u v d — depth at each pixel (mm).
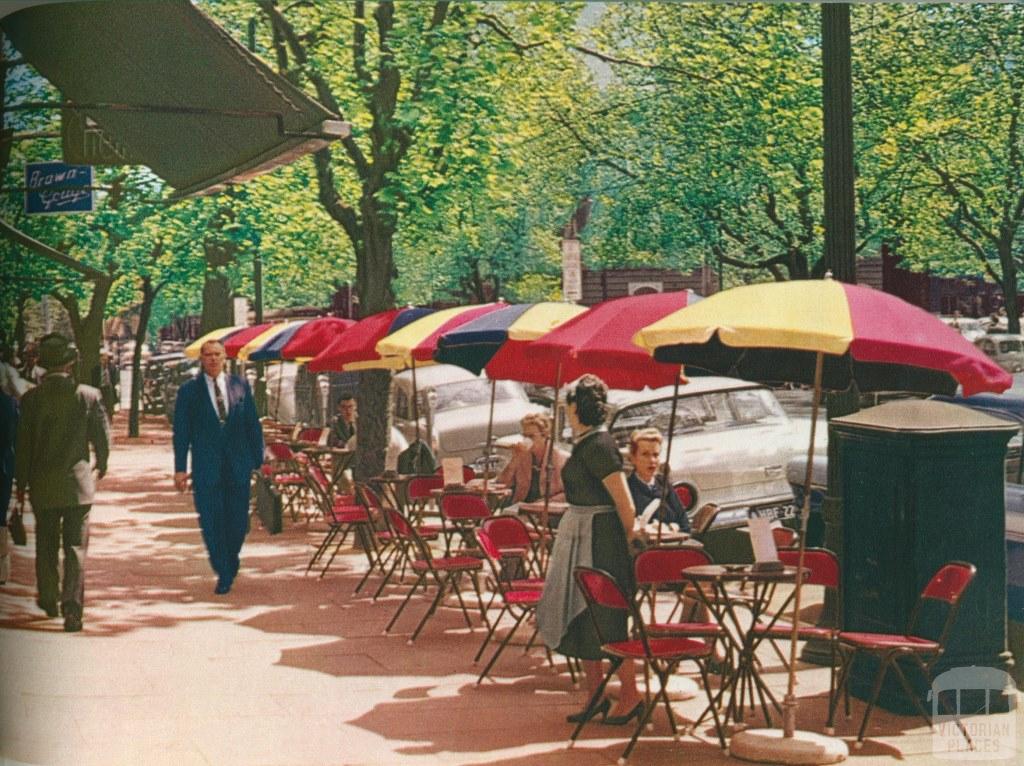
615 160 19938
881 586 8367
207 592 12641
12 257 21531
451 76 15984
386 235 17078
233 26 18359
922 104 21719
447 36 15945
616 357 8969
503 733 7879
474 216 18359
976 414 8352
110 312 34438
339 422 18312
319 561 14578
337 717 8242
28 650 10023
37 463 10781
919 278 22391
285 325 19359
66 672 9375
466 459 17797
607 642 7820
